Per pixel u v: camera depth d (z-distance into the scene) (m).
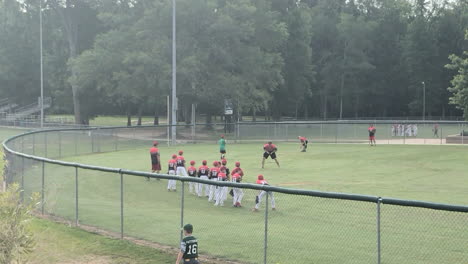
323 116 111.75
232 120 75.50
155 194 16.58
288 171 31.09
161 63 56.41
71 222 16.81
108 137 45.06
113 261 13.03
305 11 98.06
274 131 54.09
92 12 75.19
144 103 74.50
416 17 103.44
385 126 57.66
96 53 60.19
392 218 15.67
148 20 58.28
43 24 80.75
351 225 14.36
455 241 13.23
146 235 14.78
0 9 84.50
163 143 50.69
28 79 86.69
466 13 101.50
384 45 104.88
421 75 98.50
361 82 103.56
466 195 22.53
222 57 60.22
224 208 16.95
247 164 34.69
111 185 21.86
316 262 11.73
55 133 39.78
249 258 12.36
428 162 35.09
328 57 103.88
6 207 9.87
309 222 14.71
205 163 22.45
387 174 29.61
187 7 57.78
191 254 10.39
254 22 63.88
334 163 35.03
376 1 110.88
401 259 11.77
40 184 19.56
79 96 74.75
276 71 66.88
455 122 49.00
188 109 70.75
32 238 10.57
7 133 60.56
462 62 55.19
